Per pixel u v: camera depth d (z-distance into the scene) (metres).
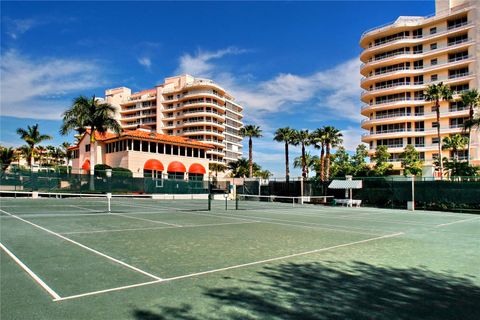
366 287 5.87
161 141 55.34
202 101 104.69
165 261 7.68
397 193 35.75
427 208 33.25
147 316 4.46
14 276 6.29
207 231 13.20
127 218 17.78
